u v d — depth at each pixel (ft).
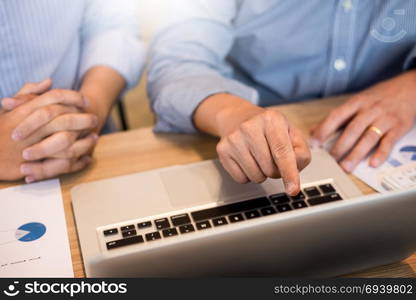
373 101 2.79
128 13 3.67
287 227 1.47
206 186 2.27
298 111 3.06
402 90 2.89
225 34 3.51
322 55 3.55
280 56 3.58
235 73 3.95
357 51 3.49
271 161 2.05
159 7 3.49
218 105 2.64
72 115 2.48
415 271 1.97
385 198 1.52
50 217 2.17
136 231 1.98
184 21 3.38
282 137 2.03
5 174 2.41
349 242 1.66
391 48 3.43
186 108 2.73
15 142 2.39
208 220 2.04
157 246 1.38
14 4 2.87
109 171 2.52
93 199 2.20
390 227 1.65
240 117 2.37
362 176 2.44
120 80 3.42
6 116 2.51
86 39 3.62
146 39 4.29
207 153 2.67
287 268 1.70
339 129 2.82
